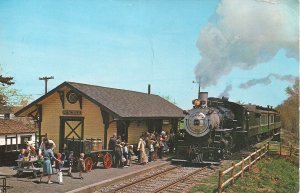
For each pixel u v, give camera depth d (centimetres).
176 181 1395
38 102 1959
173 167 1778
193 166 1878
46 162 1288
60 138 1981
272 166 1836
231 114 2283
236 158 2073
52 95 1997
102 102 1847
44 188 1202
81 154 1452
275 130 3884
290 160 2128
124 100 2166
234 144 2245
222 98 2344
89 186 1230
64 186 1239
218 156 1881
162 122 2470
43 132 2017
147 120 2270
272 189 1380
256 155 1906
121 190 1243
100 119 1911
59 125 1989
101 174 1495
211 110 1944
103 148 1878
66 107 1981
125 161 1739
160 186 1332
